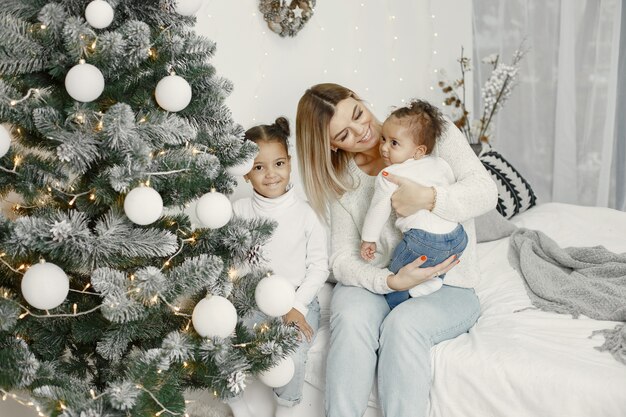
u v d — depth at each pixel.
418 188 1.78
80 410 1.18
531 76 3.39
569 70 3.29
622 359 1.50
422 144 1.86
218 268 1.34
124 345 1.35
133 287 1.28
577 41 3.30
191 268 1.33
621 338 1.56
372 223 1.85
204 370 1.40
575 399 1.44
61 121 1.28
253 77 2.44
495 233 2.46
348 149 1.97
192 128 1.37
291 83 2.61
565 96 3.32
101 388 1.49
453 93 3.43
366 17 2.97
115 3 1.32
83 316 1.41
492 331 1.74
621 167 3.37
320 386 1.83
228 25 2.33
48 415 1.20
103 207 1.40
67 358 1.51
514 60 3.36
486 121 3.36
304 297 1.89
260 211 2.00
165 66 1.40
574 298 1.85
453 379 1.61
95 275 1.25
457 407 1.61
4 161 1.30
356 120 1.93
